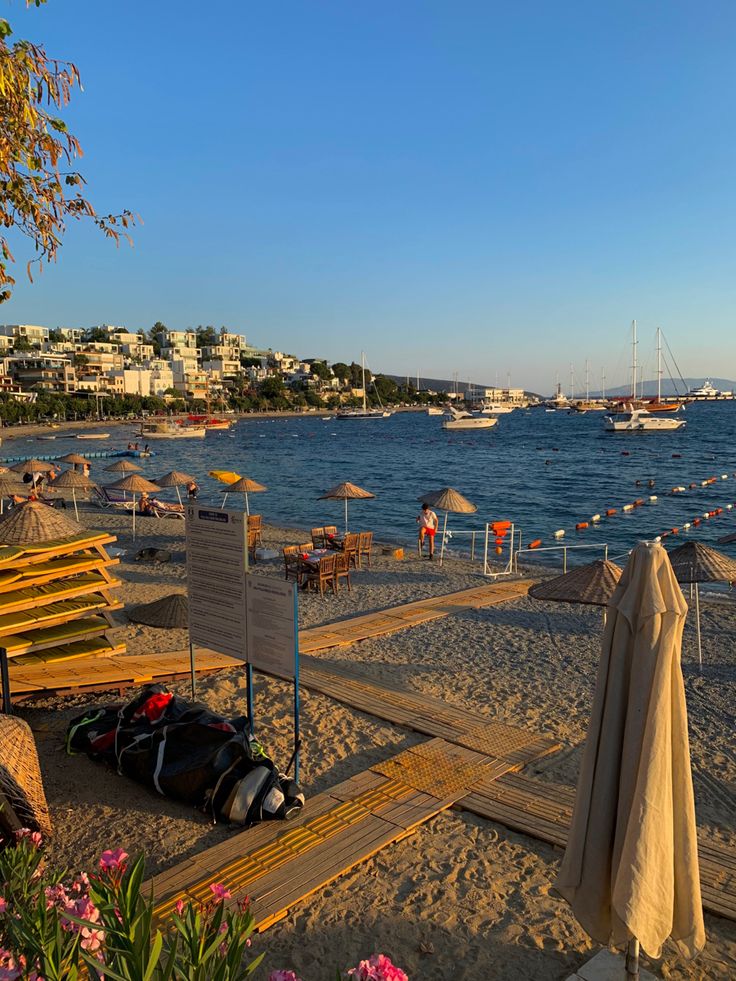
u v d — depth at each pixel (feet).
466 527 91.15
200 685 30.42
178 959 9.43
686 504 106.83
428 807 20.49
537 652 36.14
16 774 17.57
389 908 16.51
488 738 25.20
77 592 24.41
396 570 58.23
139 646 36.50
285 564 54.24
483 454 218.79
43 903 9.96
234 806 19.67
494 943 15.44
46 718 27.53
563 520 95.20
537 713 28.22
